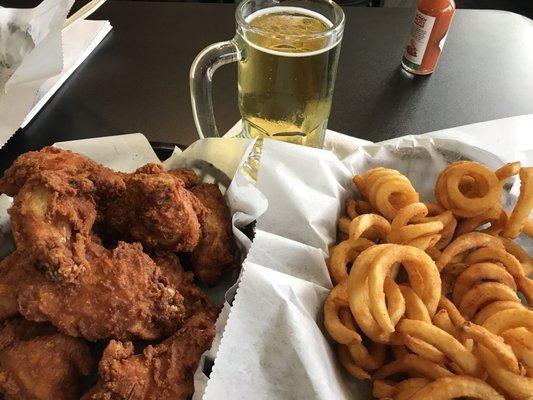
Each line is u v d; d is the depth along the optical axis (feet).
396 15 5.09
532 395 2.15
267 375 2.22
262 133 3.34
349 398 2.34
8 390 2.28
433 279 2.53
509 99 4.18
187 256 2.90
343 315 2.57
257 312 2.32
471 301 2.67
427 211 2.84
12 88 3.72
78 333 2.35
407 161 3.25
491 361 2.23
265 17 3.17
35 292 2.31
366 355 2.44
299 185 2.93
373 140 3.80
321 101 3.15
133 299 2.36
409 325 2.38
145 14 5.02
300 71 2.93
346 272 2.71
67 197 2.44
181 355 2.31
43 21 3.99
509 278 2.70
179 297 2.50
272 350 2.26
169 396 2.22
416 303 2.50
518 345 2.30
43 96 3.99
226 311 2.39
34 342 2.35
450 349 2.28
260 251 2.59
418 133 3.86
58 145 3.10
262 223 2.84
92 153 3.12
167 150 3.40
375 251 2.53
